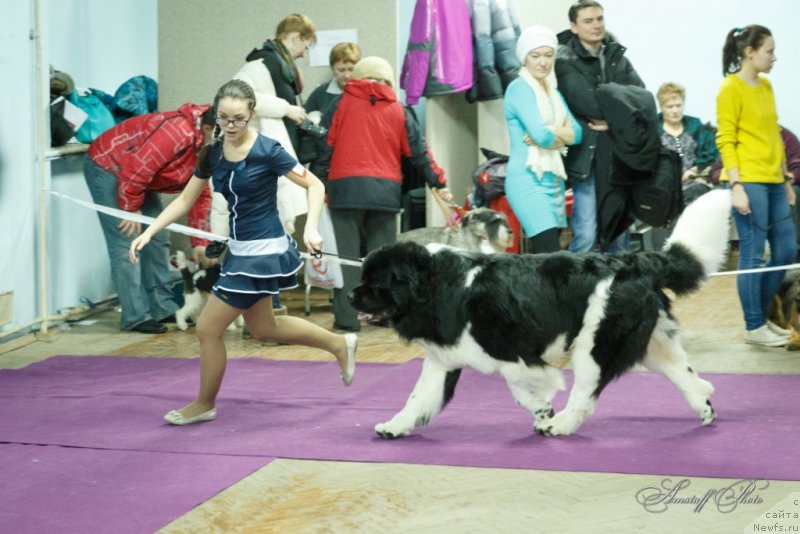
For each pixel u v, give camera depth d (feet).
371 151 25.14
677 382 16.25
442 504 12.99
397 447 15.56
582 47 23.76
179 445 15.98
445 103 32.35
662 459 14.46
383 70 25.46
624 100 22.53
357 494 13.48
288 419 17.53
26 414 18.15
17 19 24.58
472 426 16.67
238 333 26.13
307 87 31.71
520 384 15.66
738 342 23.26
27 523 12.64
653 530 11.91
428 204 31.71
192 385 20.35
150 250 27.07
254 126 25.12
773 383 19.24
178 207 17.11
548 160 22.27
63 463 15.14
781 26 35.68
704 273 15.67
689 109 37.04
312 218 16.69
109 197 26.04
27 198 25.09
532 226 22.49
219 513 12.90
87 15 31.50
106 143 25.91
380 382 20.21
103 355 23.71
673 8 36.50
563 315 15.38
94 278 29.27
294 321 18.04
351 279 25.89
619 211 23.44
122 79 33.88
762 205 22.47
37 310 25.79
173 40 32.09
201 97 32.07
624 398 18.30
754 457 14.42
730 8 35.99
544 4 34.78
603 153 23.04
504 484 13.65
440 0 29.99
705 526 11.96
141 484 14.07
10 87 24.43
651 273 15.47
